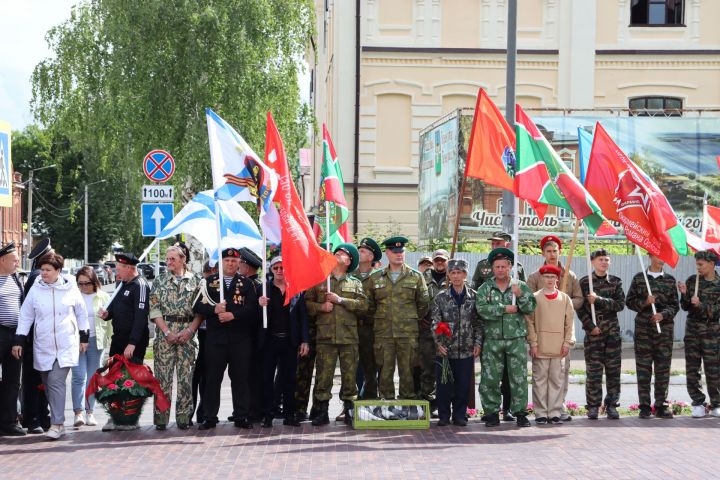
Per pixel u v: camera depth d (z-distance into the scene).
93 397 12.78
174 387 15.96
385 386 12.22
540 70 30.09
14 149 81.31
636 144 24.73
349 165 29.98
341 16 29.86
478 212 23.39
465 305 12.03
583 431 11.59
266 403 12.02
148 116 27.80
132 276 12.15
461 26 29.97
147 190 17.86
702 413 12.66
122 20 27.69
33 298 11.37
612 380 12.55
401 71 29.97
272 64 28.66
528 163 12.52
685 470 9.38
